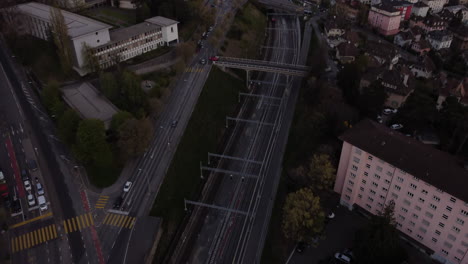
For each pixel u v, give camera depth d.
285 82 197.25
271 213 120.00
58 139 136.00
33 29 184.75
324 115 152.62
